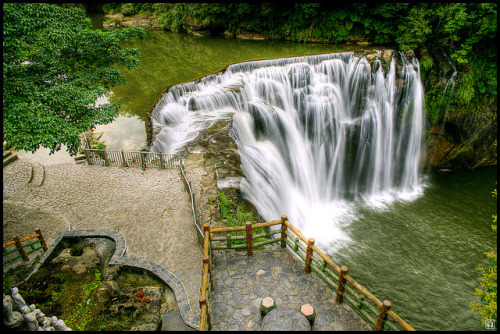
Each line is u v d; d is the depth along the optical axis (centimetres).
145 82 2892
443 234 1919
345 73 2534
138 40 4284
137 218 1375
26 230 1308
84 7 5978
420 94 2577
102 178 1667
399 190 2444
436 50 2656
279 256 1016
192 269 1112
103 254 1203
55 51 1513
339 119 2520
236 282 927
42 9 1463
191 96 2181
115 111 1480
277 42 3916
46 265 1144
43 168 1752
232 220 1376
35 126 1161
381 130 2592
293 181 2242
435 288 1552
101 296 997
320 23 3662
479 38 2444
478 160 2691
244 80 2378
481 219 2066
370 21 3284
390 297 1499
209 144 1862
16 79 1277
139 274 1109
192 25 4516
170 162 1758
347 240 1847
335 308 841
